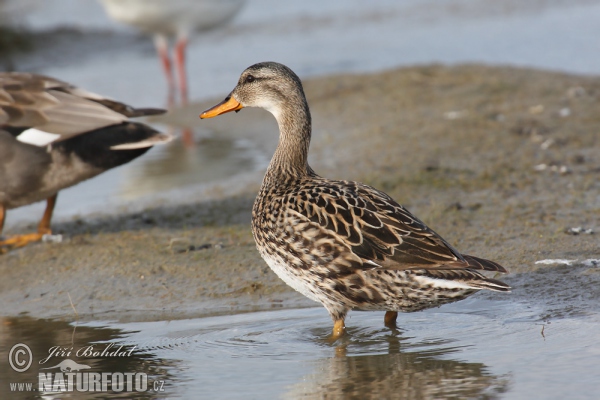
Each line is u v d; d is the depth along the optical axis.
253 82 11.01
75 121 12.23
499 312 10.02
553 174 14.91
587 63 25.50
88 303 11.32
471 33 31.14
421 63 26.42
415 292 8.98
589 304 9.91
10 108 12.30
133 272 11.94
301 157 10.70
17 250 13.19
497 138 17.19
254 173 17.06
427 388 8.12
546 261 11.12
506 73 22.55
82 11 34.53
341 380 8.41
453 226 12.66
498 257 11.45
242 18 35.59
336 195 9.55
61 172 12.45
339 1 37.50
